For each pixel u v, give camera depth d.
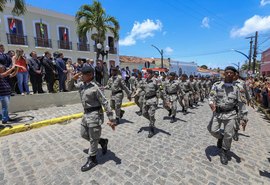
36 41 17.52
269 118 7.32
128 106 9.01
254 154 3.97
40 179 2.94
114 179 2.96
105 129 5.39
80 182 2.87
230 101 3.41
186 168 3.32
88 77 3.14
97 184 2.82
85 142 4.38
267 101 9.03
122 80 5.80
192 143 4.46
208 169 3.30
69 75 8.38
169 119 6.76
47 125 5.64
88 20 14.49
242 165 3.48
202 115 7.58
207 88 13.56
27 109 6.93
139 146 4.24
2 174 3.07
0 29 15.18
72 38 20.44
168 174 3.12
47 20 18.31
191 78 9.60
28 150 3.95
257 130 5.75
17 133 4.96
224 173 3.19
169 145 4.32
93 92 3.12
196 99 10.06
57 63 7.93
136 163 3.46
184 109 7.89
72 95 8.30
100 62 10.44
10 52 7.45
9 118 5.57
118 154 3.82
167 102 6.19
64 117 6.11
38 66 7.55
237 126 4.49
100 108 3.29
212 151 4.03
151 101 4.92
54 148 4.05
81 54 21.23
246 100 3.59
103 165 3.37
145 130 5.36
